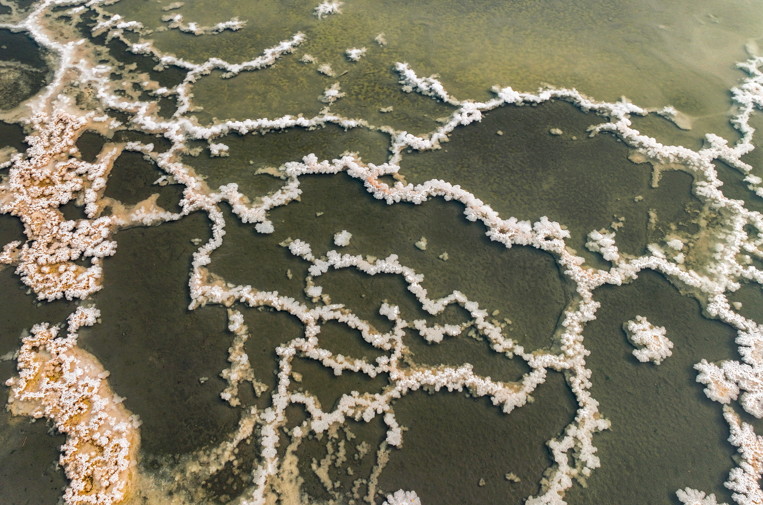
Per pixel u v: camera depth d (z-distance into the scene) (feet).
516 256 10.70
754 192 11.53
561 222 11.18
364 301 10.08
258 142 12.55
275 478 8.30
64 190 11.64
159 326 9.80
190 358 9.43
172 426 8.77
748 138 12.46
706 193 11.55
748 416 8.79
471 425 8.81
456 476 8.35
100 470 8.29
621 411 8.92
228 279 10.34
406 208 11.37
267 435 8.64
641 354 9.45
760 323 9.73
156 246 10.82
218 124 12.82
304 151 12.34
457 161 12.16
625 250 10.77
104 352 9.50
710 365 9.33
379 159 12.16
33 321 9.86
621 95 13.52
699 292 10.18
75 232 10.99
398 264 10.53
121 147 12.48
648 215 11.29
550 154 12.34
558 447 8.57
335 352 9.48
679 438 8.67
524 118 13.05
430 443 8.63
